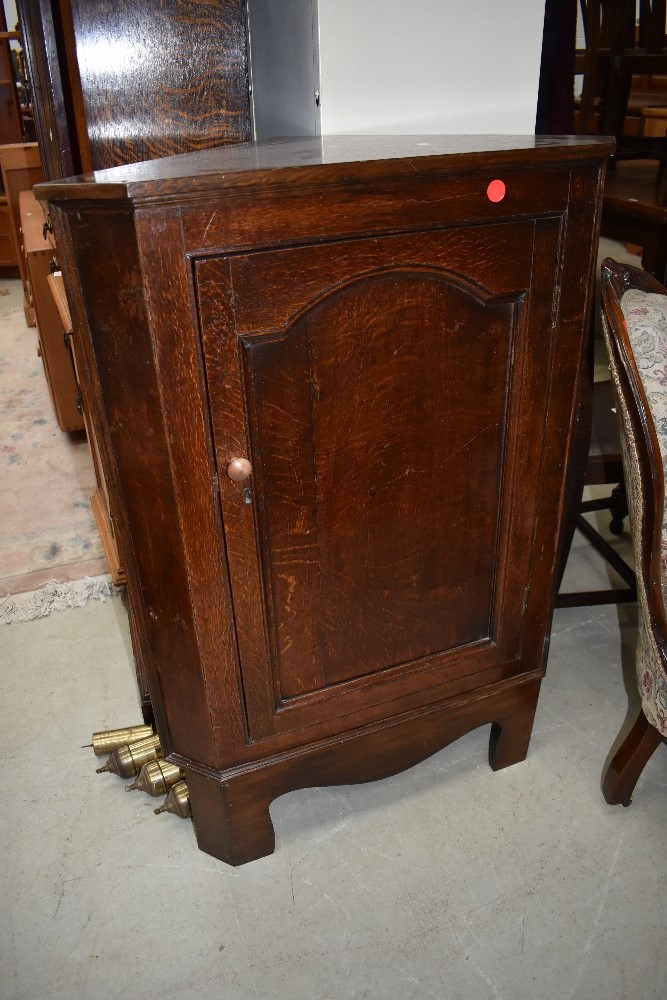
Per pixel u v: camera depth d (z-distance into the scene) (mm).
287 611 1092
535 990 1075
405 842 1299
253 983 1093
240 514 989
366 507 1076
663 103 2566
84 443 2781
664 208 1824
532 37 1324
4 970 1114
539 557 1235
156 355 862
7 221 4562
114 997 1078
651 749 1268
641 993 1069
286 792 1232
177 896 1219
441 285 981
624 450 1182
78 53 1324
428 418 1060
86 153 1413
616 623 1832
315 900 1207
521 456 1139
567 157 950
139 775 1373
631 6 2174
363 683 1199
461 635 1259
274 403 952
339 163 841
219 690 1085
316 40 1205
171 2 1336
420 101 1310
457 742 1505
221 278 854
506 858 1266
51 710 1599
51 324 2479
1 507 2391
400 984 1087
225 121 1461
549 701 1594
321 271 901
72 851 1296
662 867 1245
